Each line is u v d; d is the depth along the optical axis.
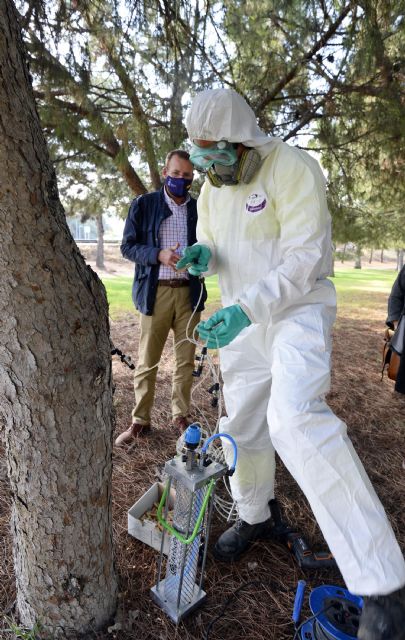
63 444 1.19
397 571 1.07
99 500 1.31
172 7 2.91
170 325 2.66
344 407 3.44
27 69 1.00
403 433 3.04
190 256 1.65
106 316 1.25
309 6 3.27
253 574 1.73
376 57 3.17
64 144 3.09
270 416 1.30
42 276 1.05
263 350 1.57
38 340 1.08
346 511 1.15
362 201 4.92
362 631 1.08
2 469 2.23
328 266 1.56
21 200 0.99
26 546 1.29
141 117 3.19
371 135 3.77
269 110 3.89
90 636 1.41
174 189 2.46
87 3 2.70
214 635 1.46
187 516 1.44
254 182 1.48
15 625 1.40
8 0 0.92
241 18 3.40
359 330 6.38
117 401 3.25
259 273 1.54
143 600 1.56
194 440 1.33
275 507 1.92
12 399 1.13
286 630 1.49
